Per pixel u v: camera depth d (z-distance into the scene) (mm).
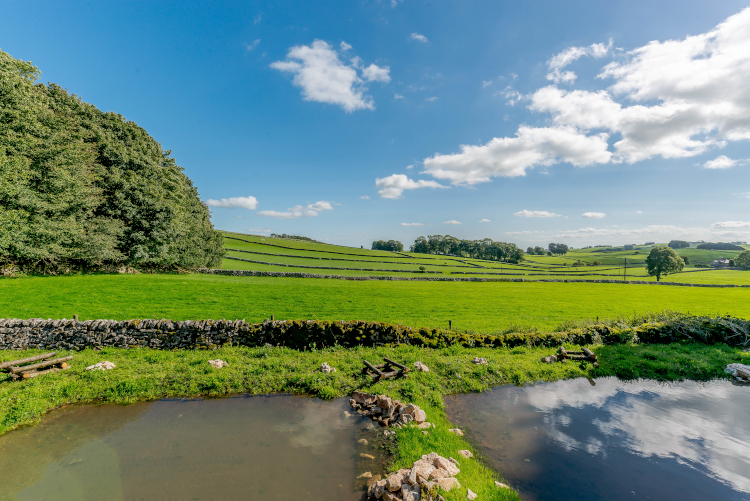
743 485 6988
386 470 7398
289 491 6688
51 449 8062
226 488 6742
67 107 38188
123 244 41562
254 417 9656
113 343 15648
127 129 44875
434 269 96625
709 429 9258
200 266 55406
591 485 6938
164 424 9219
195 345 15859
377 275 73812
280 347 15586
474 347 16234
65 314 20844
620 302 42156
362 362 13445
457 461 7539
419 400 10648
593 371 13453
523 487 6855
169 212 44844
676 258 89938
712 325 18281
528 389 11984
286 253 103500
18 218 28969
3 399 9719
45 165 31938
